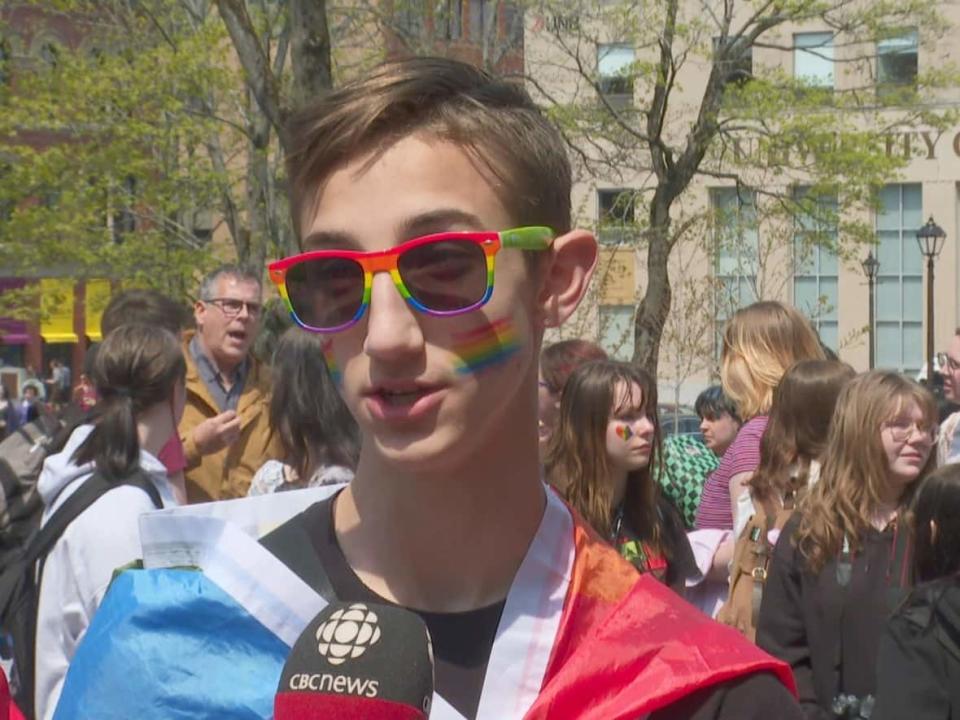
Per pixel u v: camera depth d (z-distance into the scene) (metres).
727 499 4.91
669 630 1.58
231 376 5.43
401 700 1.35
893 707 3.21
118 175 19.02
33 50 20.64
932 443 3.88
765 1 21.62
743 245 23.83
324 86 8.77
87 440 3.38
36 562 3.29
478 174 1.57
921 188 33.38
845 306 34.16
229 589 1.64
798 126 19.59
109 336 3.70
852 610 3.77
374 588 1.66
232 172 20.53
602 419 4.29
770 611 3.94
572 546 1.66
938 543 3.44
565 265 1.66
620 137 19.45
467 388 1.54
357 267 1.54
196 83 18.00
